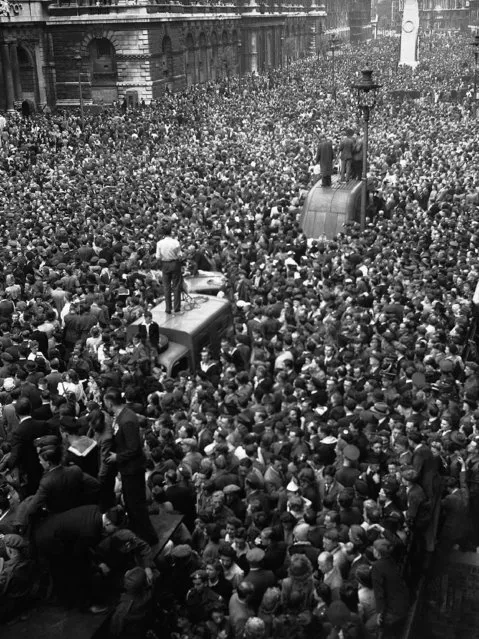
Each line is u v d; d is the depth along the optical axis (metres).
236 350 18.19
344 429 12.47
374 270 22.41
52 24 74.75
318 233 31.44
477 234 26.78
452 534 12.59
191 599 9.40
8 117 60.06
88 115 63.69
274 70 108.50
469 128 53.97
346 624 8.97
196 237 27.78
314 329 19.08
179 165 42.84
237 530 10.28
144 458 9.68
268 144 50.78
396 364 16.34
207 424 13.94
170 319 18.91
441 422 13.81
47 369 16.80
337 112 63.94
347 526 10.50
